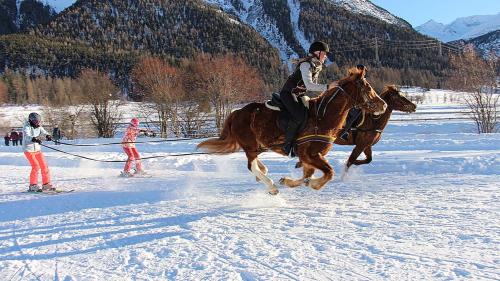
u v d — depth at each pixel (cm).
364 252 514
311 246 545
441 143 1641
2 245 631
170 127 3534
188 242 591
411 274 445
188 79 4047
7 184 1197
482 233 555
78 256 567
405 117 3341
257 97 4284
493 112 2688
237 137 836
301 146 751
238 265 498
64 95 4631
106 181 1177
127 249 581
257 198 841
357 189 875
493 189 802
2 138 3703
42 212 830
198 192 938
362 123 976
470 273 439
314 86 729
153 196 924
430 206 702
